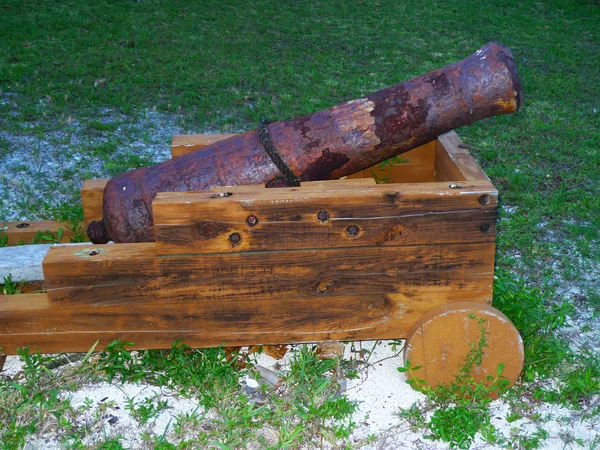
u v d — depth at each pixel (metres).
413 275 2.14
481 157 3.83
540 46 6.23
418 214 2.08
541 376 2.28
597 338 2.47
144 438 2.05
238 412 2.12
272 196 2.05
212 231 2.07
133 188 2.27
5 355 2.28
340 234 2.09
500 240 3.01
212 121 4.38
